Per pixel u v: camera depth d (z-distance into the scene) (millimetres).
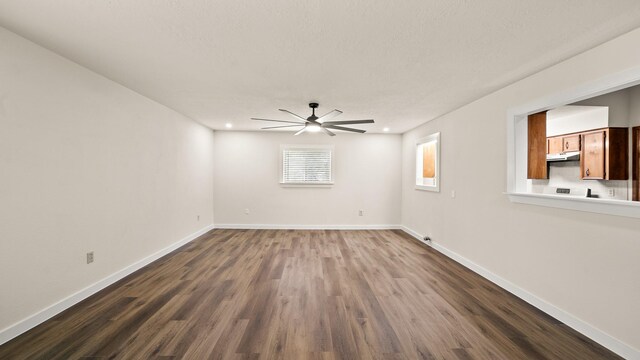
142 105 3553
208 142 5844
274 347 1935
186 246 4703
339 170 6309
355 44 2109
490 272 3223
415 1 1570
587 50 2146
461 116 3881
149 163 3736
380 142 6336
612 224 1951
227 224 6223
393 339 2043
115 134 3086
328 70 2623
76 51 2303
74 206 2562
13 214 2041
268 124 5430
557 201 2352
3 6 1656
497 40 2025
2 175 1973
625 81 1858
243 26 1863
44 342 1967
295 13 1699
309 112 4316
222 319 2311
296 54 2289
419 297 2768
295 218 6285
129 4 1626
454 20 1769
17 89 2057
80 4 1632
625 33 1890
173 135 4355
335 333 2117
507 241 2969
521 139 2877
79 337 2031
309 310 2482
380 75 2734
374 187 6344
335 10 1665
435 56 2303
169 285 3027
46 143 2289
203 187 5621
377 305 2588
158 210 3975
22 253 2100
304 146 6234
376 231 6109
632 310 1833
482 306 2584
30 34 2027
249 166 6211
